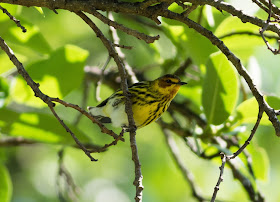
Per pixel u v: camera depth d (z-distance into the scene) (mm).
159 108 10594
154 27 12023
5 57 10586
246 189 10977
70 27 15547
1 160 12641
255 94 6770
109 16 10484
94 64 15445
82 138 9875
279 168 16078
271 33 10953
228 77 9516
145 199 16203
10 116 9648
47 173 17125
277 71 14945
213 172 17125
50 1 7430
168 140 12617
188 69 12727
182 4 6859
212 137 10062
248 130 12156
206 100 9750
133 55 14945
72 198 10641
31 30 9875
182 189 16547
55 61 9820
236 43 11164
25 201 16375
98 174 17672
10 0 7500
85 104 12922
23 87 9883
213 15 11055
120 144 15133
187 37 10391
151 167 16594
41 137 9859
